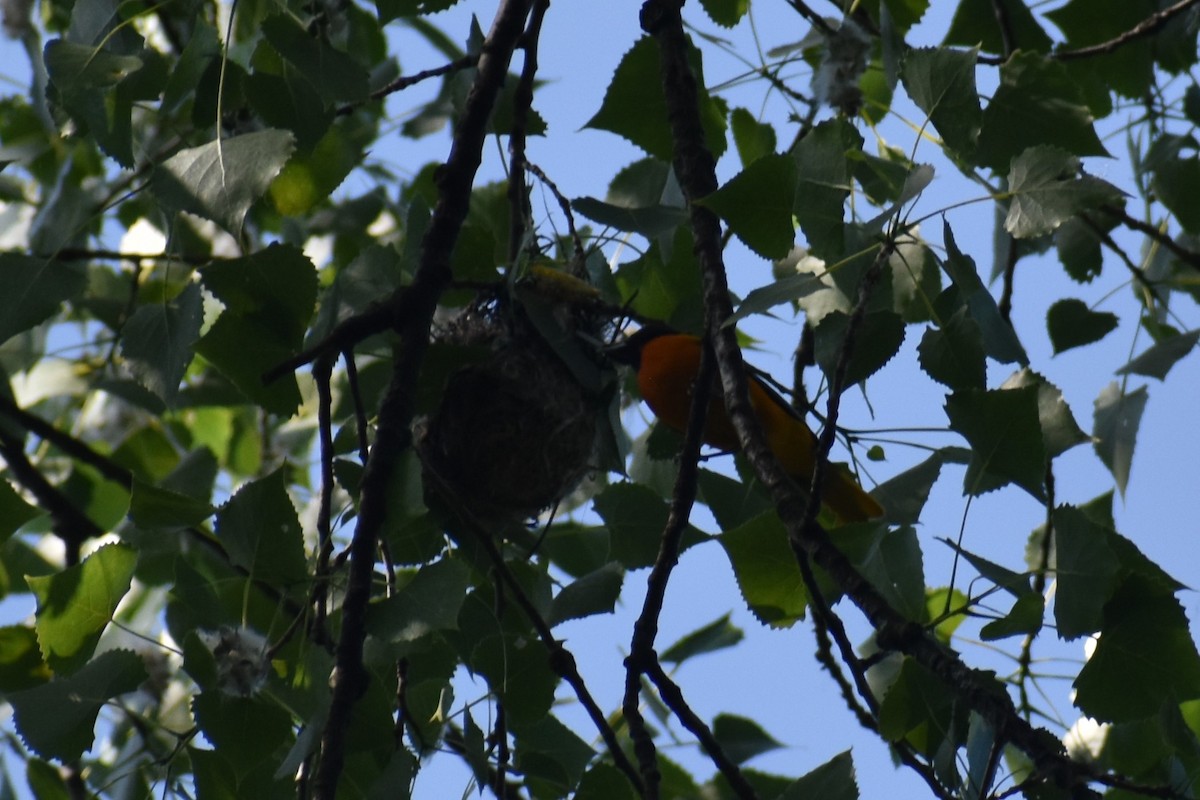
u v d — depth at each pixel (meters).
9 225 10.41
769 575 6.16
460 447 7.47
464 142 6.69
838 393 5.27
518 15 7.11
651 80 7.75
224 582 6.52
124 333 5.86
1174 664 5.36
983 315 6.11
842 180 6.09
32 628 6.35
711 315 6.17
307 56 6.21
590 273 8.14
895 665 7.48
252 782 5.94
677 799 7.50
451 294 7.66
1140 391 8.16
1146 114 9.03
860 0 8.08
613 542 7.02
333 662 5.56
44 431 10.20
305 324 6.03
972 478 5.54
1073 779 4.49
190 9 6.59
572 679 5.87
